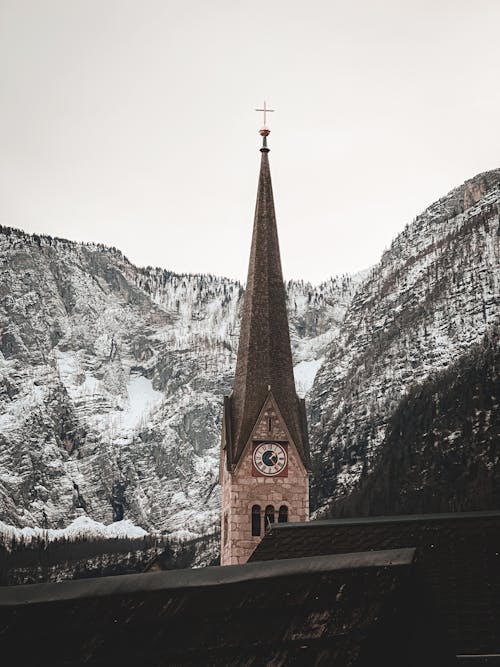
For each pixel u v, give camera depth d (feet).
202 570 117.91
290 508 344.69
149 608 113.09
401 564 112.16
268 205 386.73
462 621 213.87
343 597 109.40
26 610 114.52
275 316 372.38
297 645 104.73
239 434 350.84
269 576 114.73
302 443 351.87
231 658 105.19
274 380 360.28
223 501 361.30
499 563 229.45
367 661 101.71
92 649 109.19
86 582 118.01
